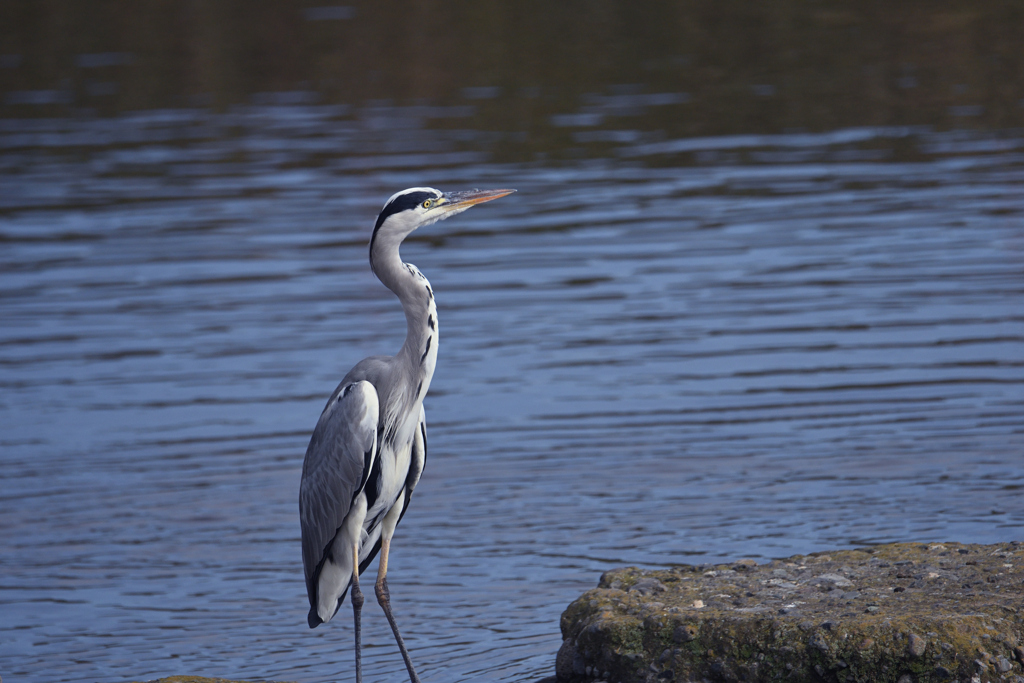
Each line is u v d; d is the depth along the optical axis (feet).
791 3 111.55
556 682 24.47
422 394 24.21
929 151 74.13
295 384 45.11
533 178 71.87
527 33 106.42
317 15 112.57
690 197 67.31
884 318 49.21
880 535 31.40
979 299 50.55
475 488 36.29
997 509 32.58
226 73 98.58
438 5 114.73
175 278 57.47
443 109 87.61
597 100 87.97
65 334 50.80
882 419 39.70
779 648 22.29
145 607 30.27
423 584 30.71
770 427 39.52
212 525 34.76
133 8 115.44
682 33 104.42
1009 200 63.77
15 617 29.81
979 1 107.24
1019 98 83.05
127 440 40.55
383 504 24.39
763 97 87.15
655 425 40.22
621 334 48.85
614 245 60.08
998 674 21.44
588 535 32.73
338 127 84.33
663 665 22.94
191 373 46.42
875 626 22.02
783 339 47.55
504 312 51.90
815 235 60.18
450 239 62.64
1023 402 40.27
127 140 82.94
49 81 97.71
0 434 41.24
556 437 39.58
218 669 27.20
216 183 72.54
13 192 72.13
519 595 29.71
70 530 34.50
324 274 57.36
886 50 96.43
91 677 26.91
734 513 33.47
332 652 27.81
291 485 37.19
